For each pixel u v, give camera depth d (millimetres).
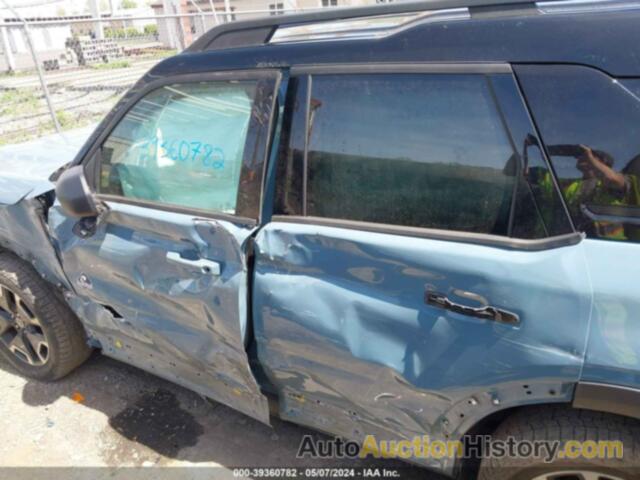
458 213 1521
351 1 18109
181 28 16047
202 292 1893
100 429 2582
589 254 1337
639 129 1292
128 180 2158
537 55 1391
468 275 1445
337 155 1691
